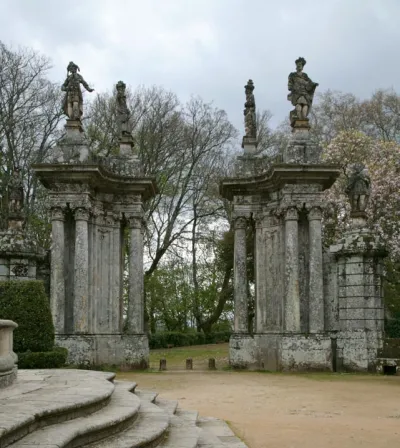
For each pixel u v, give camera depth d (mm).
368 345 27859
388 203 41250
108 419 10008
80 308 27797
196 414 14305
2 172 41781
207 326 56625
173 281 54844
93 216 29578
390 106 53562
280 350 28234
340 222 42250
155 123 47000
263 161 31531
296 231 28812
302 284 29156
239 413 15438
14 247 27812
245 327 30375
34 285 23609
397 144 45375
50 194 28672
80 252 28188
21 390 11867
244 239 31109
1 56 42594
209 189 50625
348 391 20203
